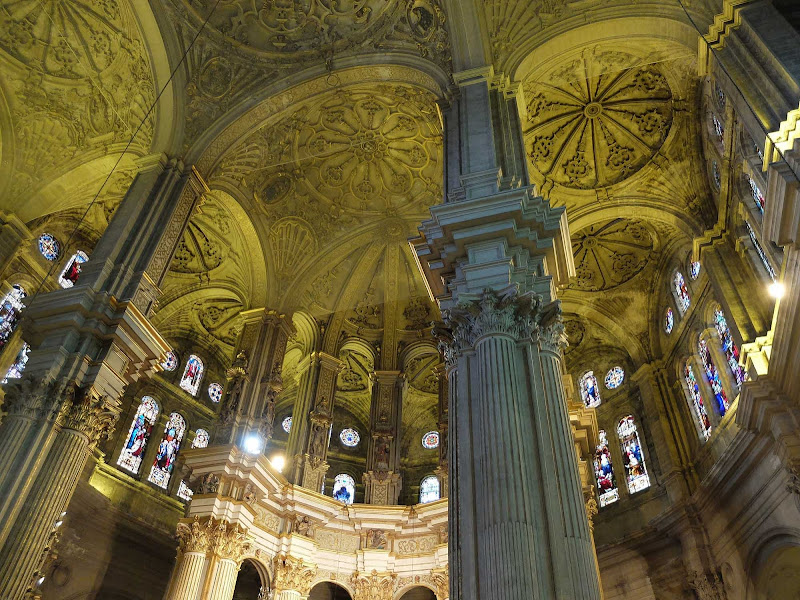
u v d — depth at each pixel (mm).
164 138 17828
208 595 14867
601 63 16469
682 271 21094
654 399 21422
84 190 19766
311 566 17500
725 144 16891
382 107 20062
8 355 18422
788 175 10109
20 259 19578
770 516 15414
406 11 16875
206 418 25484
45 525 10812
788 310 11953
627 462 21969
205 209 21297
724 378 18250
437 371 21953
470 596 7363
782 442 14023
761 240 16016
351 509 18859
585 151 19953
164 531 21516
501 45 15664
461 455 8719
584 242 22422
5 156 18266
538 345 9734
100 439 12539
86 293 13094
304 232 22234
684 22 14094
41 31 17797
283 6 17969
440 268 11453
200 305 25234
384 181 22250
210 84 18312
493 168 12156
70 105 18656
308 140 20531
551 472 8250
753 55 12258
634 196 20359
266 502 17766
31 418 11500
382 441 21078
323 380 21562
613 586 20047
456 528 8477
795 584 15773
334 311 23125
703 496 18125
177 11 17547
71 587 18125
